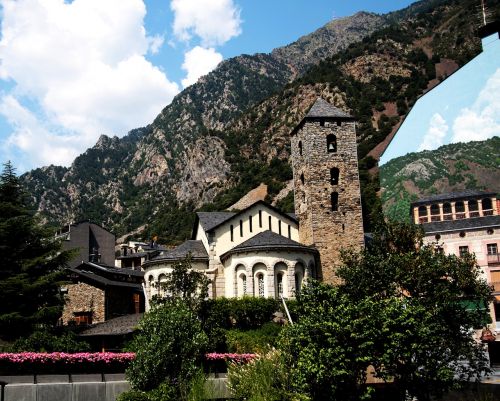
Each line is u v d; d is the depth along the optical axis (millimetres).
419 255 28562
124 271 72812
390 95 178625
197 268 53781
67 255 49812
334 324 20828
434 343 21719
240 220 54781
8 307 44375
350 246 53531
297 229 57250
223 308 44688
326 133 56375
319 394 21062
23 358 30094
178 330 28938
